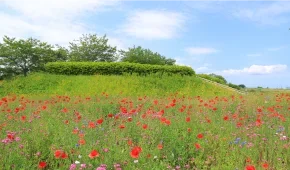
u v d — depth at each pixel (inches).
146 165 208.8
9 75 1400.1
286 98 561.3
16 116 401.1
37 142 246.4
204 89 992.9
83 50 1718.8
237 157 231.1
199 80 1070.4
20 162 207.2
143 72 1123.3
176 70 1131.3
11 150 223.5
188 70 1144.2
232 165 215.8
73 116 403.2
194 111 426.3
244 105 488.7
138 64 1131.3
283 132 300.0
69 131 281.7
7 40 1408.7
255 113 426.0
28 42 1428.4
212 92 969.5
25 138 261.4
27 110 444.8
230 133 292.5
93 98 636.1
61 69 1126.4
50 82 995.3
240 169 209.5
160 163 219.0
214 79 1392.7
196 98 650.8
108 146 241.1
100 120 267.4
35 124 315.0
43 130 285.4
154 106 496.4
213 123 328.5
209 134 283.4
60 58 1612.9
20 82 986.1
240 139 269.1
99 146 238.2
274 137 281.7
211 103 525.3
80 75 1091.9
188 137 276.4
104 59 1744.6
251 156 234.8
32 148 243.0
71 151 226.1
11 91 934.4
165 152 246.8
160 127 294.4
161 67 1133.1
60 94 892.6
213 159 235.9
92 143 242.1
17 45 1389.0
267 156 248.8
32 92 932.6
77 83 991.0
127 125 307.0
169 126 302.7
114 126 330.3
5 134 285.3
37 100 629.6
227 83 1430.9
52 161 225.8
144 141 261.4
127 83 983.0
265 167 198.8
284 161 234.5
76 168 200.7
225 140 269.4
